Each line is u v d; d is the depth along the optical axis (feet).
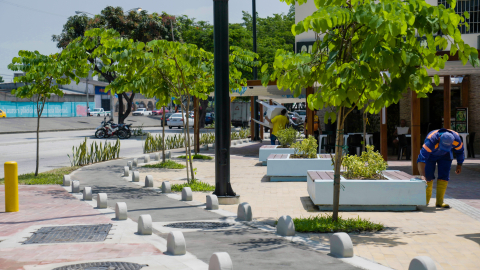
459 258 19.25
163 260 18.66
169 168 57.52
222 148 34.99
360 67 21.02
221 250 20.39
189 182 43.01
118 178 49.19
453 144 30.83
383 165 32.55
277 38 154.20
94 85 293.23
